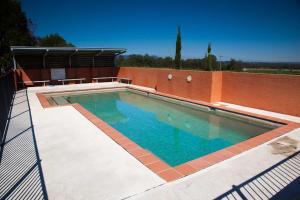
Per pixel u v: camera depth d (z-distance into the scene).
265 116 7.94
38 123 6.90
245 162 4.33
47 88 15.70
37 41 33.97
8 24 24.02
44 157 4.55
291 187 3.51
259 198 3.24
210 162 4.32
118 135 5.74
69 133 5.96
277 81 8.48
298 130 6.32
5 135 5.88
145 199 3.20
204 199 3.21
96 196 3.27
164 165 4.18
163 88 13.42
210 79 10.30
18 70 16.52
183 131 7.93
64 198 3.23
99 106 11.86
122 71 19.44
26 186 3.52
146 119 9.44
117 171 3.96
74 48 16.17
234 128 8.22
